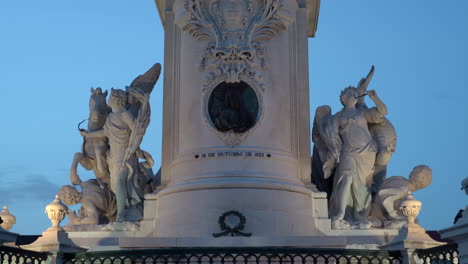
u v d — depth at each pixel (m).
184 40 14.77
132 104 14.79
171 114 14.66
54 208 11.46
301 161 14.35
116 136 14.45
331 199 14.31
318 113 14.98
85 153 15.11
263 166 13.84
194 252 10.20
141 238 12.43
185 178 13.94
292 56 14.80
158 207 13.99
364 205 14.19
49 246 10.66
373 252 10.40
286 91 14.53
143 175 15.02
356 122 14.37
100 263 10.85
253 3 14.53
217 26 14.37
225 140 13.92
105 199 14.79
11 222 13.96
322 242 12.40
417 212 11.13
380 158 14.68
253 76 14.16
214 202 13.46
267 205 13.48
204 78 14.30
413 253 10.37
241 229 13.22
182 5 14.84
